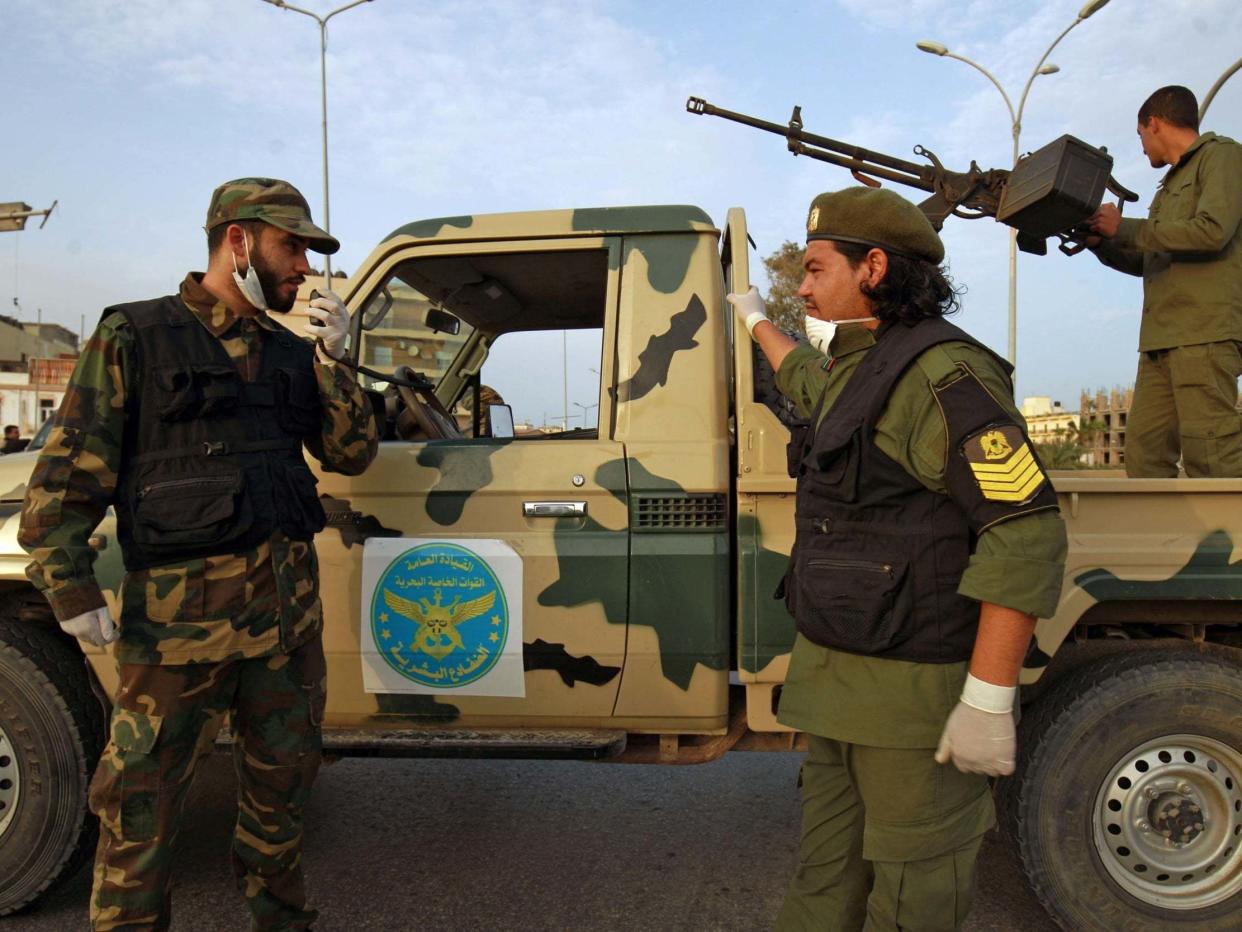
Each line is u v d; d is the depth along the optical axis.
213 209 2.09
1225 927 2.40
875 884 1.75
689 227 2.64
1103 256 3.17
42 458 1.95
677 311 2.62
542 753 2.49
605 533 2.55
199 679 2.03
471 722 2.63
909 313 1.72
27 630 2.60
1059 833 2.39
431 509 2.59
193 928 2.66
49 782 2.55
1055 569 1.53
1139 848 2.43
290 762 2.18
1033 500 1.52
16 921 2.65
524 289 3.08
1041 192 2.85
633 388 2.60
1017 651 1.54
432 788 3.80
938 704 1.63
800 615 1.76
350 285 2.75
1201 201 2.78
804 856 1.97
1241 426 2.87
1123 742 2.38
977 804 1.71
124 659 1.99
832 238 1.76
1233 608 2.54
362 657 2.61
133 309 2.05
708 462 2.54
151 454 2.01
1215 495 2.44
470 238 2.70
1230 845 2.43
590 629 2.54
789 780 3.88
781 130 3.71
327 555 2.62
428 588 2.58
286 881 2.27
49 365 39.94
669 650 2.52
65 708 2.55
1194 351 2.88
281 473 2.12
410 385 2.62
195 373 2.02
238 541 2.03
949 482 1.59
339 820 3.47
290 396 2.16
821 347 1.94
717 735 2.64
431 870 3.04
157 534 1.97
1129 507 2.44
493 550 2.56
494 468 2.58
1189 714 2.36
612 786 3.82
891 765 1.67
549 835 3.32
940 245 1.77
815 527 1.75
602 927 2.66
